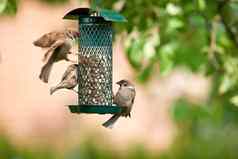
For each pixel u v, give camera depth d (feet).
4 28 68.54
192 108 40.78
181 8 39.09
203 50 39.91
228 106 53.21
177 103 40.78
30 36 68.44
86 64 34.99
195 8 39.68
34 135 66.90
